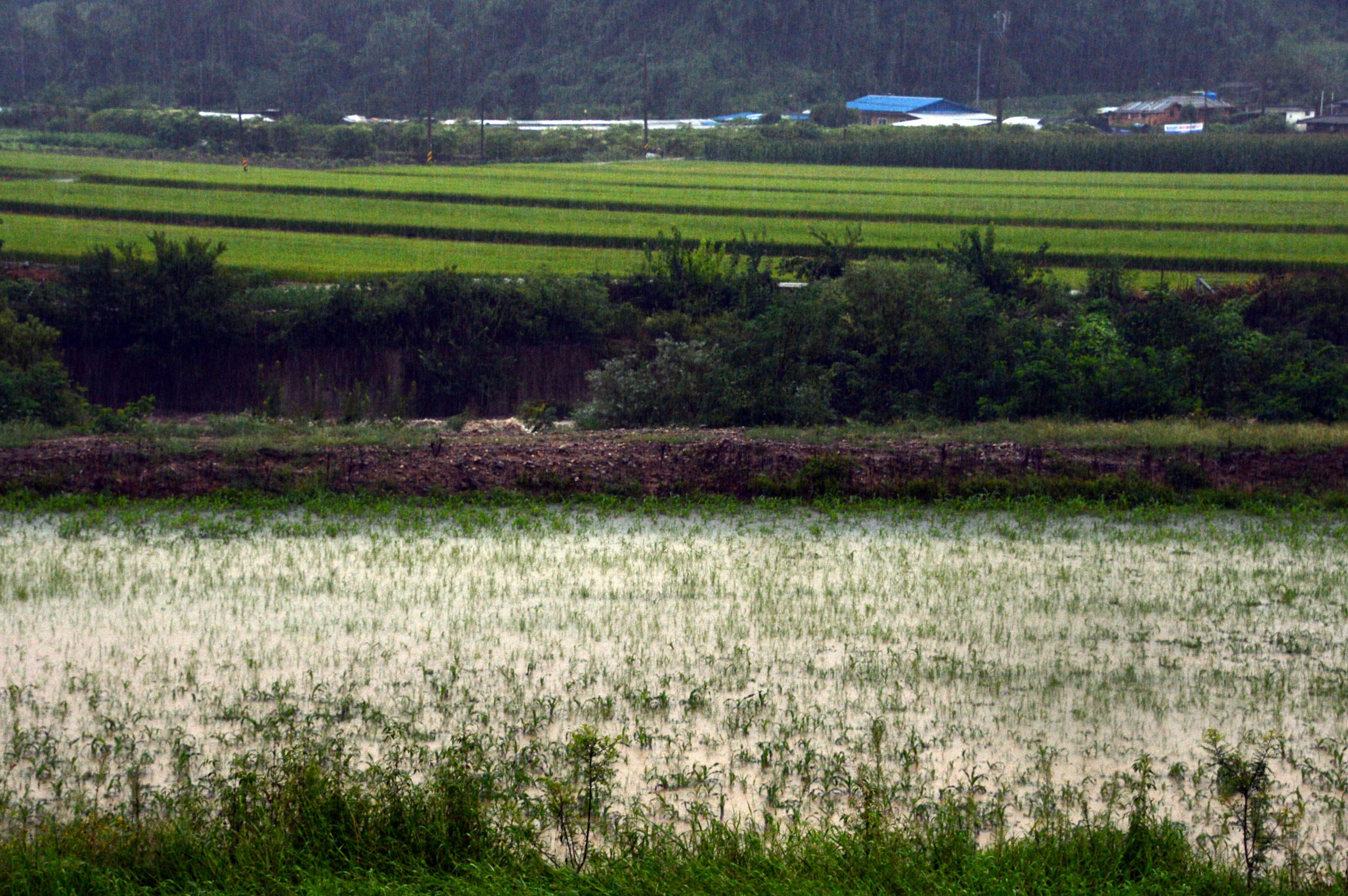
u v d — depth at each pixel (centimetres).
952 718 3397
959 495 6366
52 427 7406
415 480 6262
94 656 3803
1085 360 8275
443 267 12825
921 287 9325
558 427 8744
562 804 2573
